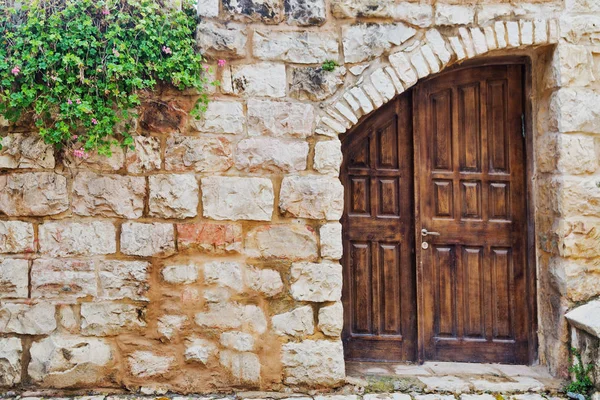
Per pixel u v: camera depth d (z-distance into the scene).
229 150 3.65
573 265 3.68
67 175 3.59
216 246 3.62
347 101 3.69
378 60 3.73
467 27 3.73
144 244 3.60
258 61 3.68
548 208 3.86
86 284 3.58
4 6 3.41
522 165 4.05
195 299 3.61
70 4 3.42
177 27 3.60
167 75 3.55
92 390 3.58
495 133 4.05
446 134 4.04
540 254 3.99
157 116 3.63
